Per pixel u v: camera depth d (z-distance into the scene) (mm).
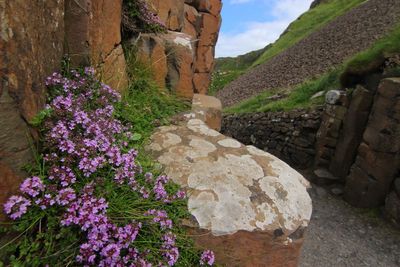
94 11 2889
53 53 2318
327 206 6809
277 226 2354
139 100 3479
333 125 8000
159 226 2082
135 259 1793
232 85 30922
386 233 5656
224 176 2607
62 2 2447
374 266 4844
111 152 2086
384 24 16625
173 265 2094
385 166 6117
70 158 1927
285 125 10156
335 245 5348
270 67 26828
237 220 2307
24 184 1716
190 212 2297
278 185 2670
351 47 16500
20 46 1792
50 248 1753
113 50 3385
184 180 2531
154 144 2934
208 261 2141
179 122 3578
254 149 3170
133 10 4031
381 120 6266
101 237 1717
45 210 1772
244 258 2324
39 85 2051
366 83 7676
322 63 17266
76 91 2482
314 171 8148
